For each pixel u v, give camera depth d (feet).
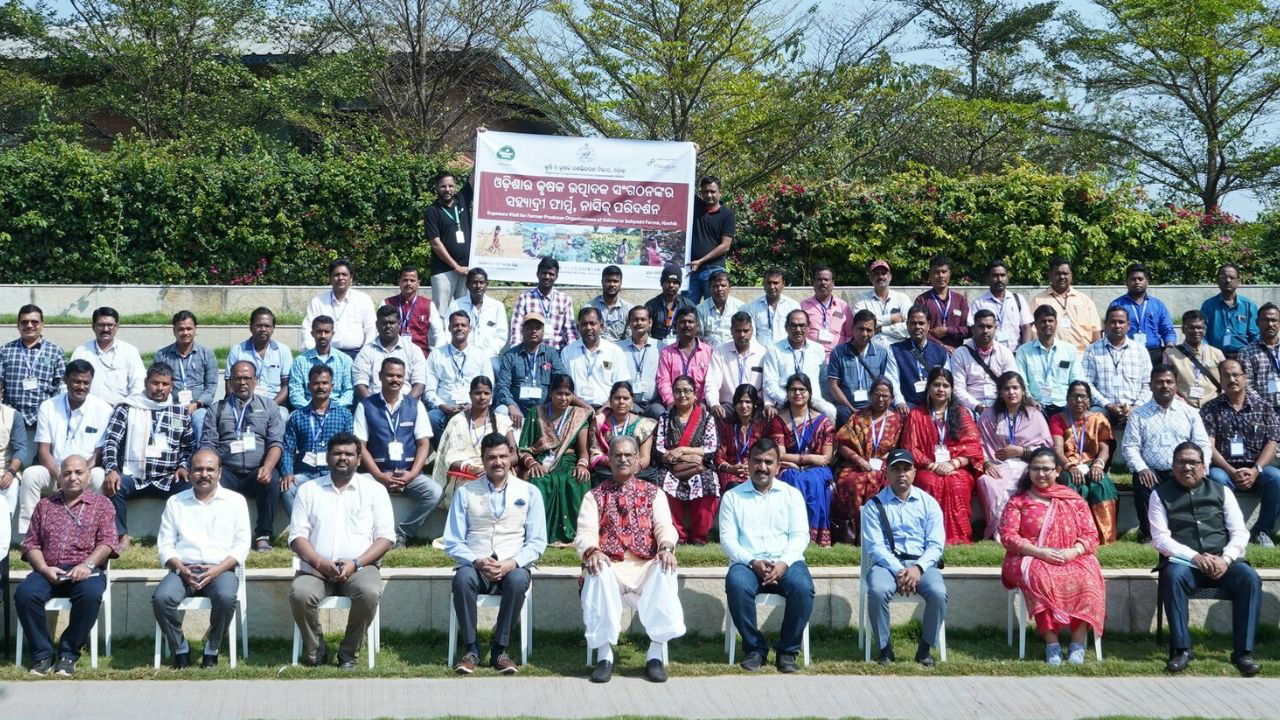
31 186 53.93
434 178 55.98
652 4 70.74
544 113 76.74
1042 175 55.21
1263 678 25.67
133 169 54.54
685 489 32.40
